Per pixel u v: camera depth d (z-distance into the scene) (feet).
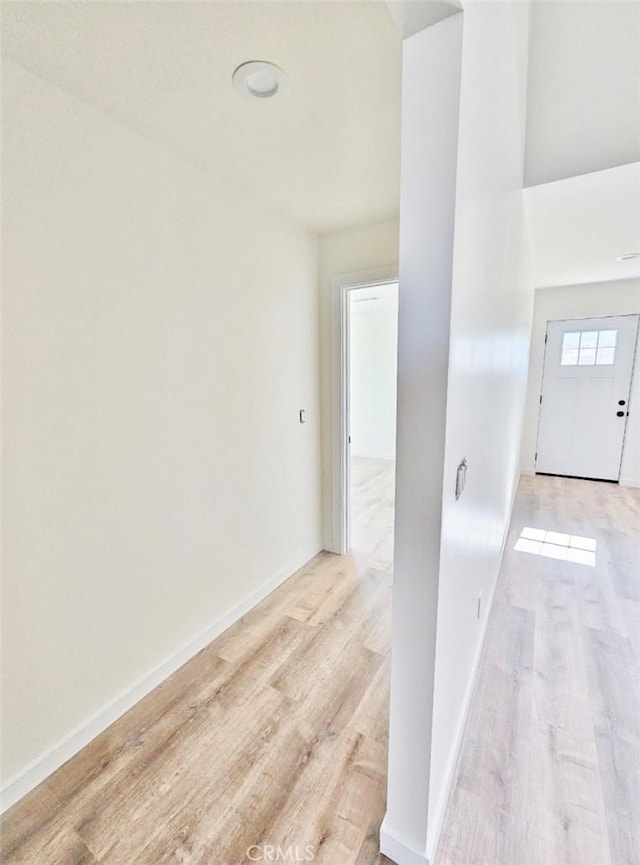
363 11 3.43
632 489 14.79
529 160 7.27
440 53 2.54
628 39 6.11
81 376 4.61
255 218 7.04
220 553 6.85
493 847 3.77
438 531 3.02
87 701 4.92
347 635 6.86
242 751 4.79
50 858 3.78
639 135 6.42
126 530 5.26
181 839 3.91
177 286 5.70
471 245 3.23
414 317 2.86
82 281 4.54
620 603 7.70
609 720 5.17
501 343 5.94
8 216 3.88
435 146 2.63
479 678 5.89
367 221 8.02
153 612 5.72
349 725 5.12
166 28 3.54
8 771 4.22
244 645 6.64
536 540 10.61
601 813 4.07
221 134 5.12
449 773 4.25
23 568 4.23
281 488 8.30
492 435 5.83
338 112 4.74
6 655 4.15
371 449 21.21
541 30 6.40
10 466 4.07
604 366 15.29
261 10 3.41
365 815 4.05
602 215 8.77
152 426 5.49
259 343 7.36
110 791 4.36
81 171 4.44
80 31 3.54
